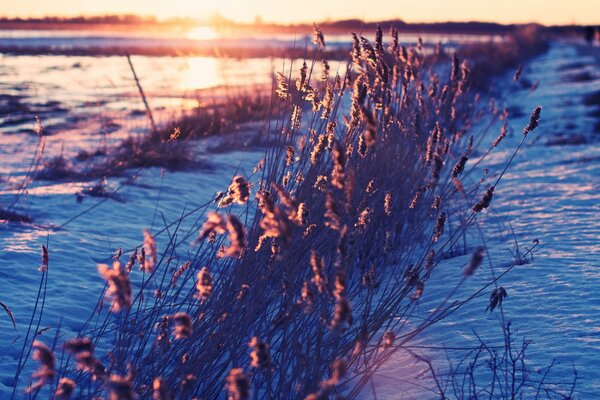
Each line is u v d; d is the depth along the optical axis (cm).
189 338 348
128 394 163
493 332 429
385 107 532
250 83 3372
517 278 537
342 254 212
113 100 2742
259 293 351
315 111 390
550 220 760
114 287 182
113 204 837
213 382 335
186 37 18025
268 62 6047
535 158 1273
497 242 673
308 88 385
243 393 182
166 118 2047
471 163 1262
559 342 400
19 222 717
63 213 780
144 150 1158
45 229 697
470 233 711
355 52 420
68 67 5103
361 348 357
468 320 454
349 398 335
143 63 6022
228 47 9100
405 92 621
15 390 359
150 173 1057
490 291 509
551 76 3803
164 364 331
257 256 379
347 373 383
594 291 490
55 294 511
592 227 713
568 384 347
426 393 353
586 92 2753
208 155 1268
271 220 204
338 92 463
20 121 1992
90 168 1093
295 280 376
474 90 2394
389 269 542
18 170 1097
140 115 2191
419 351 411
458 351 405
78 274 564
